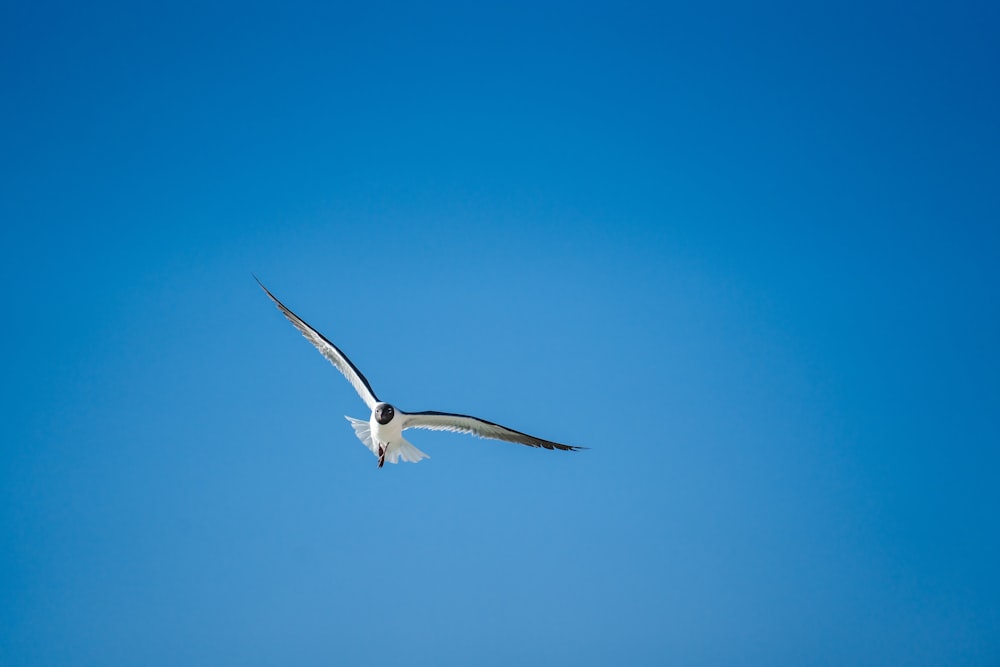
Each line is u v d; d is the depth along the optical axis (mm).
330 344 17953
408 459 17578
